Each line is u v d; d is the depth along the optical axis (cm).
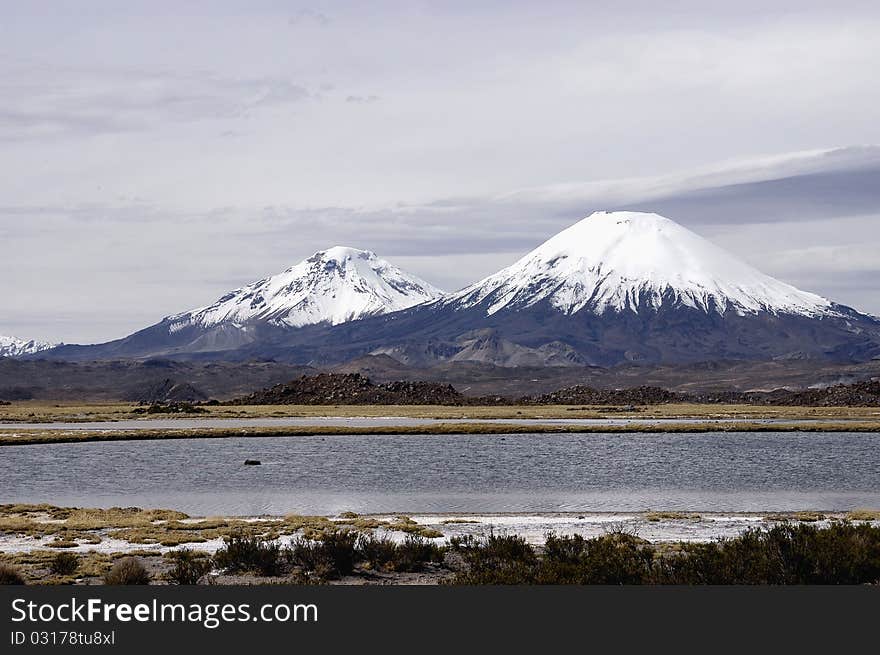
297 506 6312
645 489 7169
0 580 3462
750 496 6750
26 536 4734
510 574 3366
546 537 4344
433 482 7662
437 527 5091
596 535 4662
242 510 6147
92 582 3522
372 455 10156
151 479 8000
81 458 10000
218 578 3591
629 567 3384
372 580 3550
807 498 6638
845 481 7688
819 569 3338
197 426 15750
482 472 8412
